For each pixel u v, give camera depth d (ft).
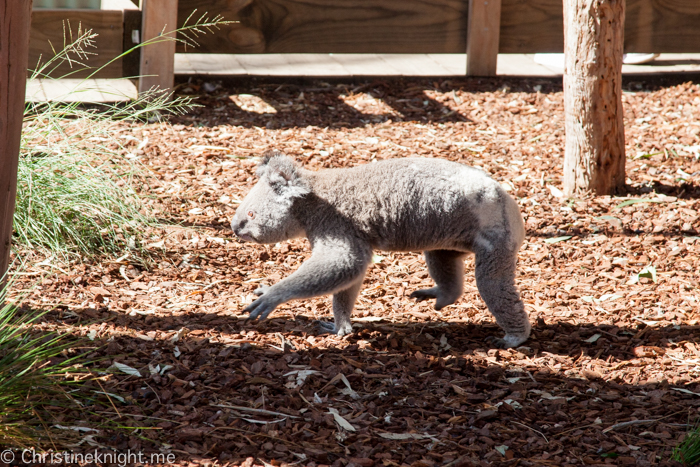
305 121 26.53
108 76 26.81
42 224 16.03
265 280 16.48
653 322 14.70
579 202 20.88
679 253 17.72
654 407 11.71
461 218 12.87
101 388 11.35
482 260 13.00
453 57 34.94
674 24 31.53
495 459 10.36
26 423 10.22
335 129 25.93
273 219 13.26
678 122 26.61
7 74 10.34
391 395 11.98
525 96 29.48
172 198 19.99
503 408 11.62
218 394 11.68
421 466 10.09
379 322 14.92
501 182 22.16
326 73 31.12
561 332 14.42
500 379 12.56
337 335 14.12
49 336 12.80
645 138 25.40
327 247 12.94
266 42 29.12
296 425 10.98
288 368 12.59
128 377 11.89
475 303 15.90
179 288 15.75
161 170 21.62
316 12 29.22
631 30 31.35
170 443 10.32
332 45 29.81
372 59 34.14
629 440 10.91
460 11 30.66
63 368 11.70
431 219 12.92
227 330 13.96
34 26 25.41
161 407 11.18
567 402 11.91
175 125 25.09
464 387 12.30
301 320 14.93
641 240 18.44
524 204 20.81
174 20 25.96
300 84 30.01
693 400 11.89
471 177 12.95
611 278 16.72
